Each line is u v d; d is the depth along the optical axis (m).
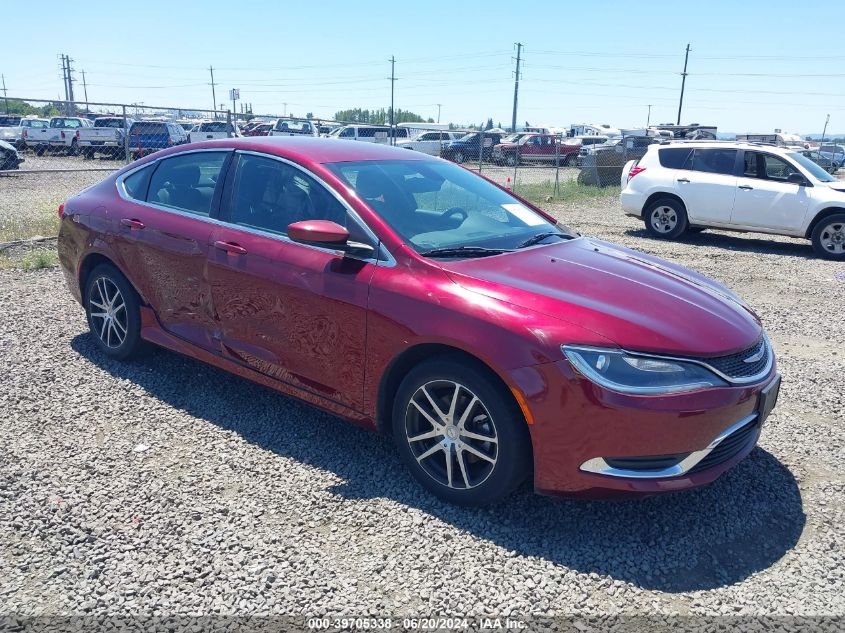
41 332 5.63
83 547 2.97
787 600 2.79
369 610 2.66
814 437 4.24
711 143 12.09
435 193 4.14
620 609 2.71
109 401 4.38
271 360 3.94
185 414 4.25
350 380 3.59
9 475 3.50
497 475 3.15
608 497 3.02
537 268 3.54
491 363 3.03
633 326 3.05
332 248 3.55
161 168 4.73
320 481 3.55
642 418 2.89
